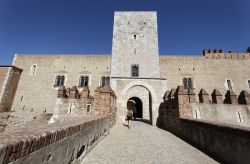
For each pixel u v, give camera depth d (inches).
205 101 557.9
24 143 76.6
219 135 217.9
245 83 887.7
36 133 92.2
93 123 232.1
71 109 576.7
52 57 1008.9
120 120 629.0
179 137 353.1
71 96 672.4
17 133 87.4
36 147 86.4
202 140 267.0
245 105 481.1
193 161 200.2
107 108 397.7
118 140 302.0
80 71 965.8
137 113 1065.5
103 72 951.6
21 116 822.5
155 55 749.9
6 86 873.5
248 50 1040.2
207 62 936.9
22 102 915.4
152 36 787.4
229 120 455.8
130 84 682.2
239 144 178.9
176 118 415.8
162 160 201.2
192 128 311.0
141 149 247.0
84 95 704.4
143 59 741.9
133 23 816.9
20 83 957.2
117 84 681.6
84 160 184.5
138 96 912.3
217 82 891.4
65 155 128.6
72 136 144.4
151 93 669.3
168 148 257.4
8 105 882.8
